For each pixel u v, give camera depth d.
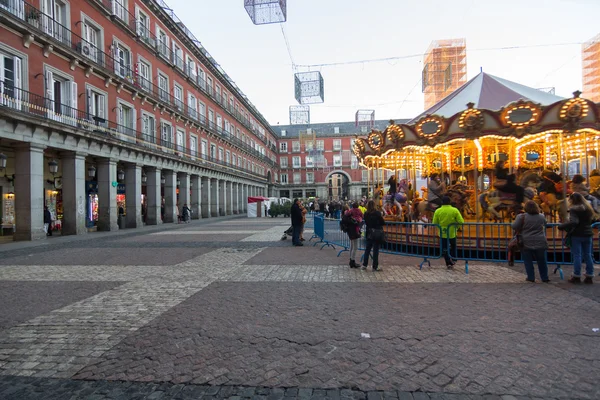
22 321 4.88
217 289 6.43
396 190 14.00
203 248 12.20
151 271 8.20
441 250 7.91
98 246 13.21
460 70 32.31
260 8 11.39
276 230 19.22
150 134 26.47
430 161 15.53
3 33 14.45
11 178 18.50
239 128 49.44
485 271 7.59
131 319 4.89
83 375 3.36
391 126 11.38
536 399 2.86
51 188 20.14
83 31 19.39
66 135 17.02
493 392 2.96
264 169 62.41
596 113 8.88
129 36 23.84
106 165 20.41
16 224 15.23
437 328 4.37
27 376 3.37
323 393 2.98
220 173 40.25
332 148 70.44
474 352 3.71
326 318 4.78
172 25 30.03
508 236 8.64
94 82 19.94
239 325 4.57
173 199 28.59
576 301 5.39
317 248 11.80
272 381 3.19
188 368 3.46
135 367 3.50
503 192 10.12
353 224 8.23
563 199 9.26
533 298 5.57
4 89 14.60
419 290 6.12
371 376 3.25
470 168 13.51
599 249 7.71
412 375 3.26
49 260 10.03
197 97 35.44
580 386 3.04
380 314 4.91
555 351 3.70
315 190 70.88
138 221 23.16
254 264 8.85
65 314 5.14
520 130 9.37
